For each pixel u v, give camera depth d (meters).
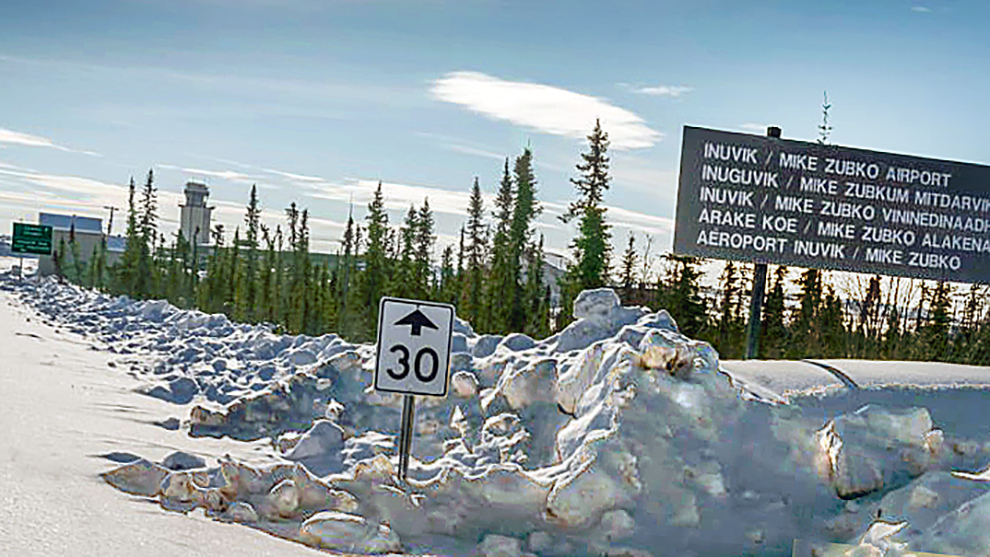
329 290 58.28
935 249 14.11
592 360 8.23
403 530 6.61
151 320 21.55
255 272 64.06
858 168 13.71
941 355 27.41
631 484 6.87
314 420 9.49
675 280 33.72
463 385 9.25
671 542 6.61
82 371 12.29
